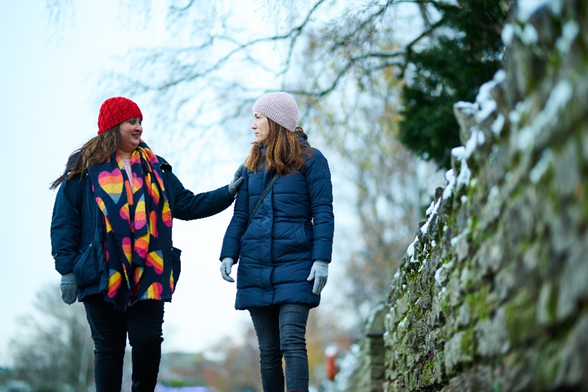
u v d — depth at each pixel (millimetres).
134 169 4230
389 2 7734
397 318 5301
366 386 7891
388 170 20750
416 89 9359
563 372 1870
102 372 4055
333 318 28219
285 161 4129
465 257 2945
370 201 21688
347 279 24250
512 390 2236
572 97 1852
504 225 2400
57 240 4027
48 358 35625
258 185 4176
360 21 8180
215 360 77125
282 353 4043
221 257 4168
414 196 20328
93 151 4180
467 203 2930
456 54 8773
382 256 22219
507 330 2348
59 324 36406
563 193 1910
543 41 2027
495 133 2486
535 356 2086
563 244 1915
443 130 8828
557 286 1955
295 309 3939
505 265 2402
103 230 4043
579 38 1830
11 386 33125
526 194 2170
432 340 3736
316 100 10273
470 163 2848
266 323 4102
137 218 4066
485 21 8391
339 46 8602
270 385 4090
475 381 2754
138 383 4168
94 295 4004
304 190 4121
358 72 9656
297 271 3963
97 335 4074
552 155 1986
